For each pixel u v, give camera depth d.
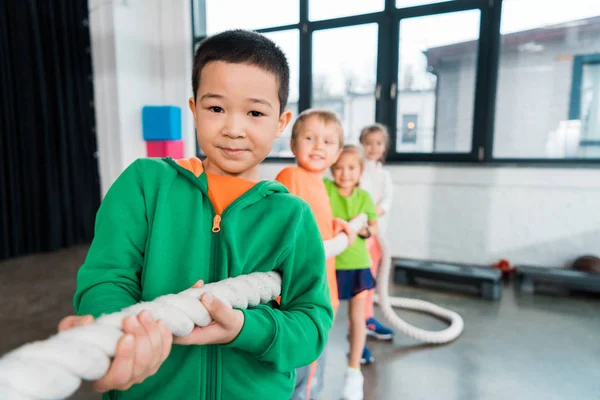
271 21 3.94
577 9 2.92
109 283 0.47
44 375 0.27
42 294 2.59
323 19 3.71
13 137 3.58
